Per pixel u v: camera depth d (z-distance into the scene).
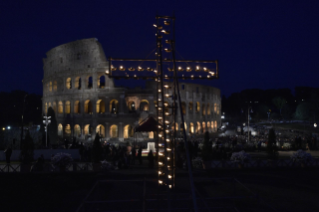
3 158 36.38
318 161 24.31
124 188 17.58
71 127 68.25
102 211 12.75
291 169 23.47
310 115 84.62
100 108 76.38
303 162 23.89
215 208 12.09
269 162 24.23
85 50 67.75
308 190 16.70
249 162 23.94
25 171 23.58
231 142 48.50
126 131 66.62
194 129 75.44
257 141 50.19
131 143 52.41
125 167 25.42
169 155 12.31
